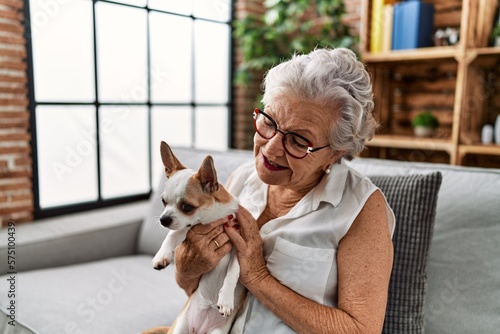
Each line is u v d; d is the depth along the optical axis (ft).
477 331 3.81
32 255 5.40
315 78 3.06
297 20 10.30
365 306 2.95
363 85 3.26
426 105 9.41
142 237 6.23
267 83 3.44
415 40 8.20
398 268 3.79
